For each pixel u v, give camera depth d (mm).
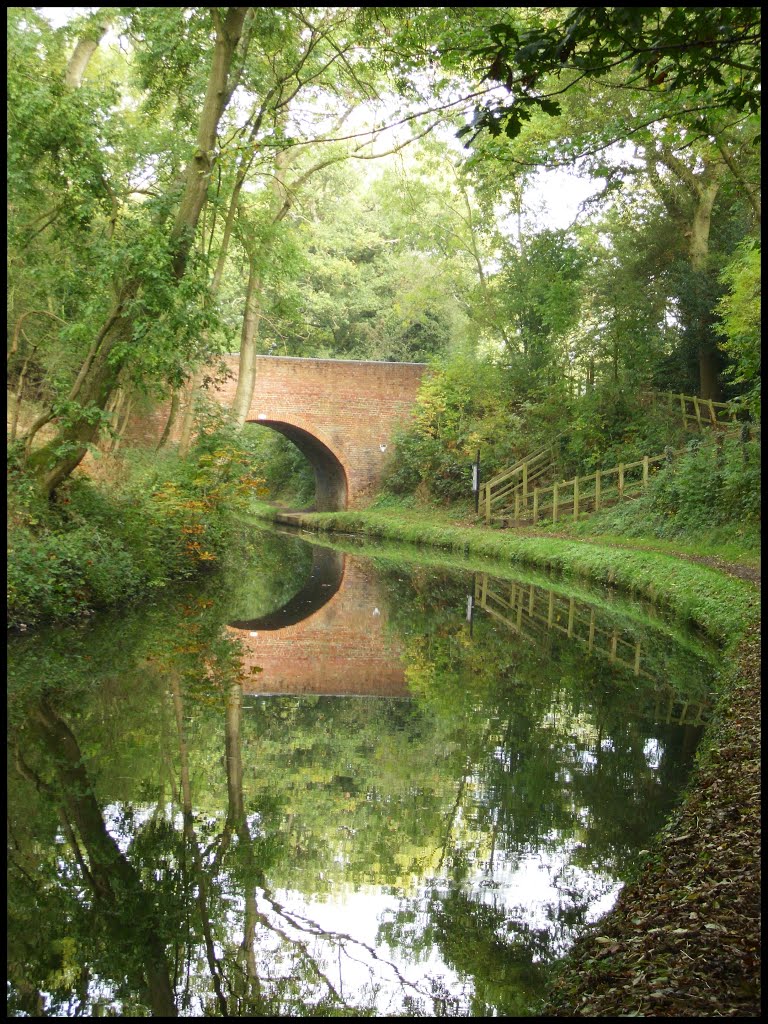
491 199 29453
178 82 17328
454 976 4641
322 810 6801
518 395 31656
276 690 10633
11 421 16797
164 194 14875
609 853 6070
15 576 11945
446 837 6332
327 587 20234
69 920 5180
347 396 36562
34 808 6688
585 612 16953
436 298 35406
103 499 15711
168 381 16078
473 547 27406
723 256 26422
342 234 42969
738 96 5527
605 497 27078
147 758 7875
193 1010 4363
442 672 11984
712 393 27828
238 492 20266
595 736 8828
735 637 11578
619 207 27781
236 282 33219
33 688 9828
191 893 5480
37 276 15898
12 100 13914
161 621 14289
